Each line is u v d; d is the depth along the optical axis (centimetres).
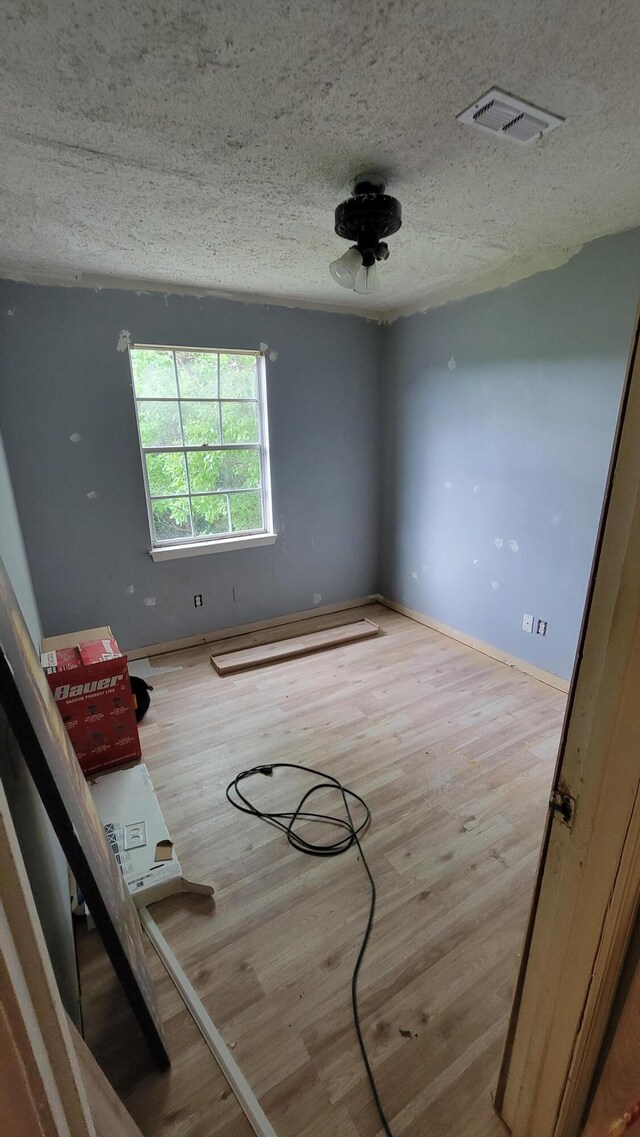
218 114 127
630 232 213
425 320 327
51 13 93
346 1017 124
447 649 336
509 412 284
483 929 145
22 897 43
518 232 218
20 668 90
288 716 257
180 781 210
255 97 120
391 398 371
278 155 149
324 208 186
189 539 331
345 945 141
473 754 224
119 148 143
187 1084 111
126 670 205
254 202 180
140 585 316
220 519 340
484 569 320
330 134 138
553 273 245
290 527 364
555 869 76
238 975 134
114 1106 86
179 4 92
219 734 243
